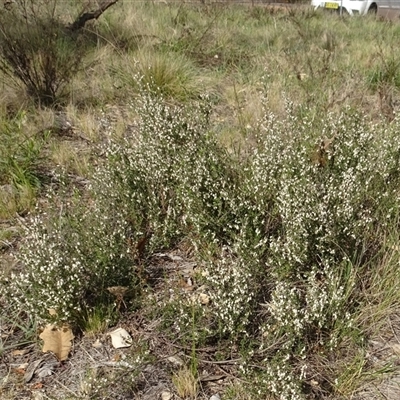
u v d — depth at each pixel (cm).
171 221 327
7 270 297
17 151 414
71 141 461
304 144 362
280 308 254
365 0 1319
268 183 320
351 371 251
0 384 246
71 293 263
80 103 537
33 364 258
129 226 320
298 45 771
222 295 262
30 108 498
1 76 540
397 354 264
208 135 355
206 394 243
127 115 515
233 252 304
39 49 520
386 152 346
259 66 648
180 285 299
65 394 242
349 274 282
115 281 288
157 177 335
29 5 629
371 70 648
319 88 546
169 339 268
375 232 321
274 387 231
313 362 257
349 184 304
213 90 589
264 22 976
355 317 274
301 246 285
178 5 982
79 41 664
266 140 355
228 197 308
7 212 358
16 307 276
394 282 289
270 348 256
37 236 281
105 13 841
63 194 361
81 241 294
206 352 262
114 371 250
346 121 384
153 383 248
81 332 274
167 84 566
